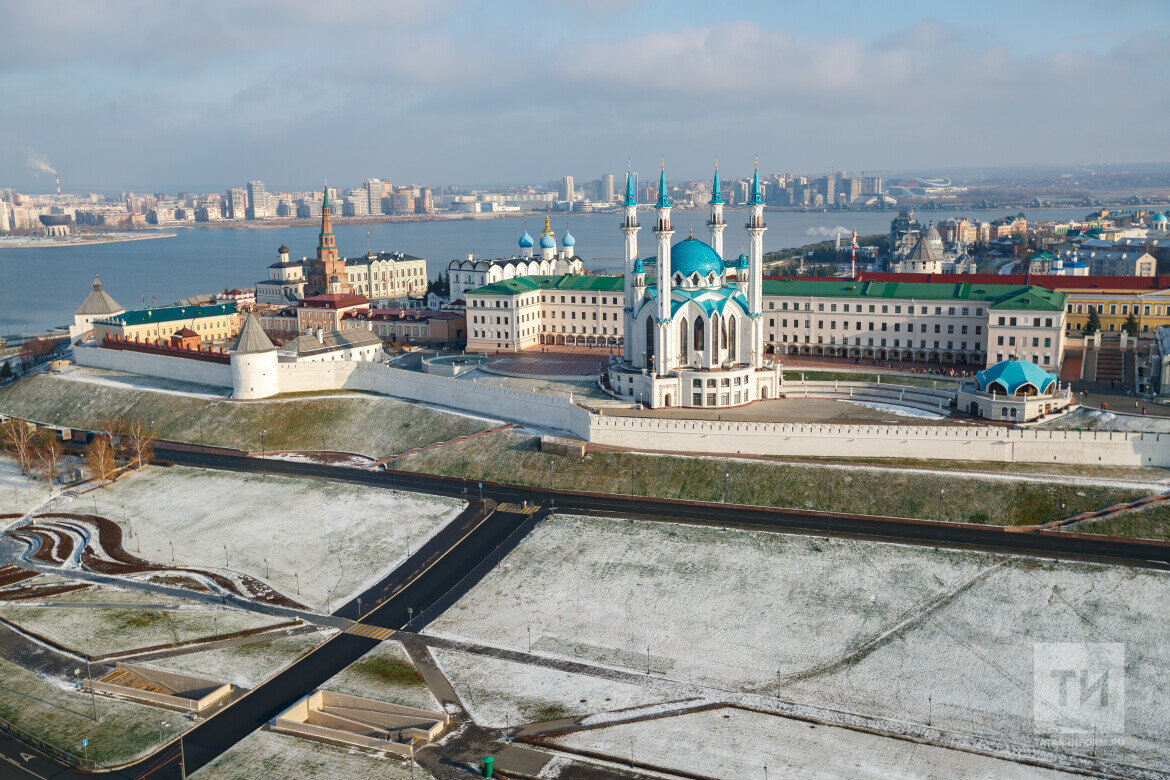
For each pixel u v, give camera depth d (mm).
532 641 135250
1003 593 140125
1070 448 178625
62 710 120750
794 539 160500
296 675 127938
